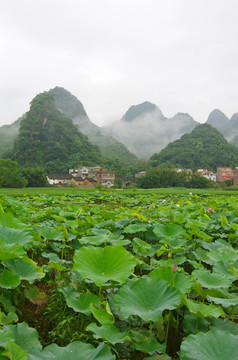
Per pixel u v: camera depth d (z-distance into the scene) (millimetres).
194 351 1573
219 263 3223
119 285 2672
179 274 2502
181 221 5438
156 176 68000
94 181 86125
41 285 3303
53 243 4066
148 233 5035
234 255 3326
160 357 1914
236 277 2766
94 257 2557
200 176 69875
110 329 1957
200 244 4363
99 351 1592
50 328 2471
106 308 2105
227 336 1646
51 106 118750
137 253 3848
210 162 115000
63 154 106500
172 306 1909
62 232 3943
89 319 2396
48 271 3068
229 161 114750
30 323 2539
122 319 2287
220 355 1534
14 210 5832
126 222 5227
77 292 2662
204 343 1618
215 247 4055
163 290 2113
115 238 4207
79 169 92875
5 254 2396
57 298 2693
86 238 3764
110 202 14242
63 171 100438
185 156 115562
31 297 2713
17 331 1936
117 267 2471
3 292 2586
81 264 2467
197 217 6484
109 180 89562
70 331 2264
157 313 1878
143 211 8273
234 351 1538
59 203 12203
